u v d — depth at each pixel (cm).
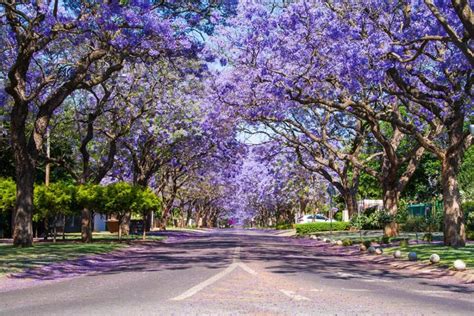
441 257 1908
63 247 2475
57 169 4591
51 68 2689
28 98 2388
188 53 2291
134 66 2975
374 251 2353
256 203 8200
